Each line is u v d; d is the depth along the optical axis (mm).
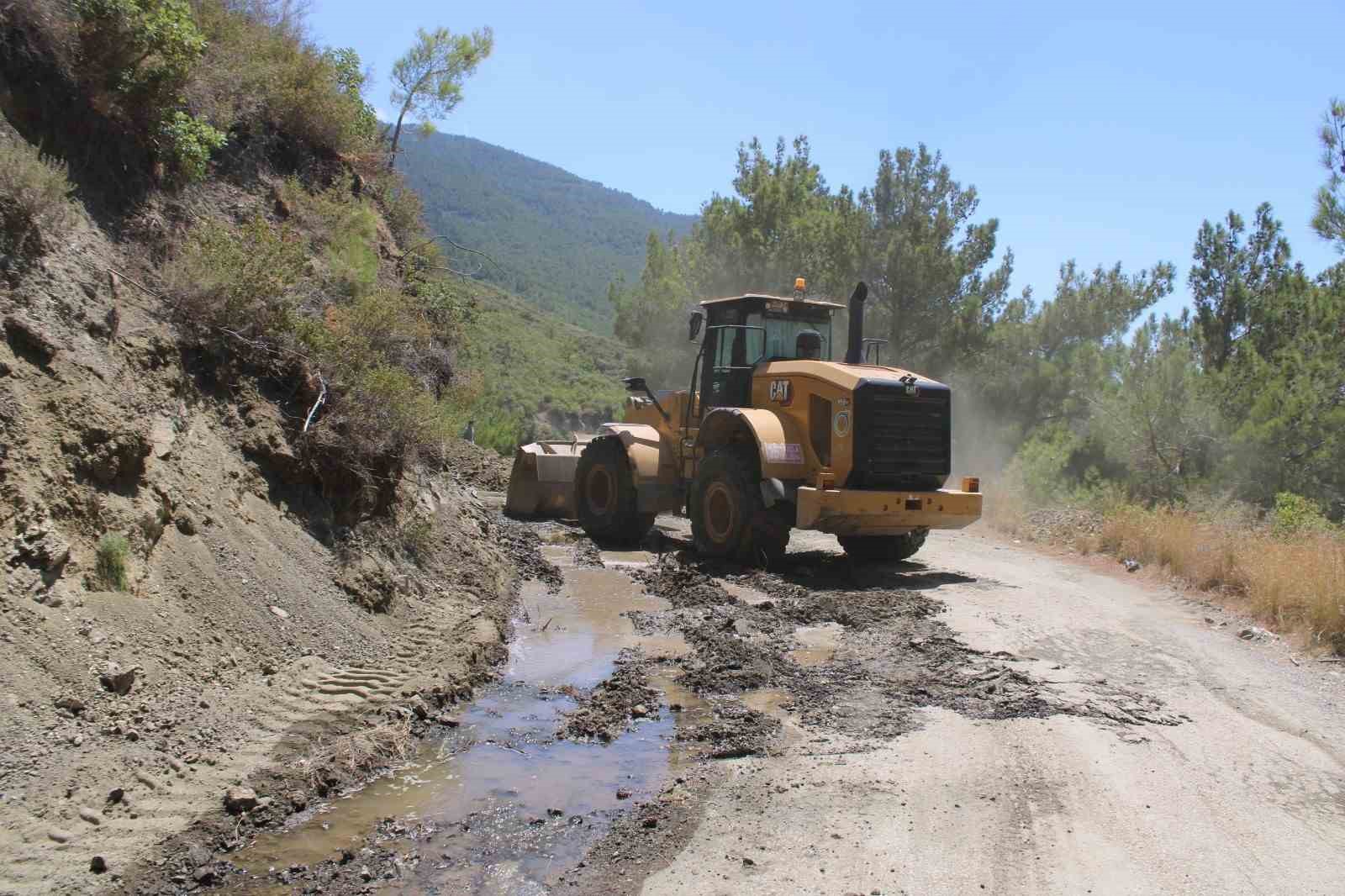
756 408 11383
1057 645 7691
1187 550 10852
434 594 7844
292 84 10805
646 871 3959
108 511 5191
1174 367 16047
